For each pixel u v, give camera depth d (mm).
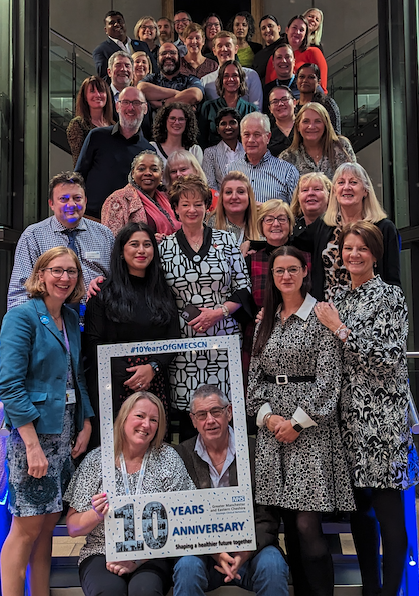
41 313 2582
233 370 2637
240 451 2555
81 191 3164
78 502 2514
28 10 4848
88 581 2404
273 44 6211
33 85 4852
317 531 2490
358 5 8594
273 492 2568
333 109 5215
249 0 9250
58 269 2559
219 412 2568
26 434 2430
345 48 8078
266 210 3328
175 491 2500
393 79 5039
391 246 2934
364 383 2576
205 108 5168
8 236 4527
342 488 2539
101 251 3246
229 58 5750
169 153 4426
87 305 2855
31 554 2615
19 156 4754
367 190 3016
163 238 3201
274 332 2693
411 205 4926
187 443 2627
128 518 2457
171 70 5363
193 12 9336
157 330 2816
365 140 7594
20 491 2463
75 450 2611
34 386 2518
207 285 2961
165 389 2838
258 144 4148
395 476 2475
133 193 3689
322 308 2596
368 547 2689
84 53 8305
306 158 4332
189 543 2455
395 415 2533
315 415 2488
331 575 2471
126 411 2541
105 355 2645
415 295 4898
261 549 2506
